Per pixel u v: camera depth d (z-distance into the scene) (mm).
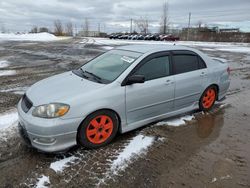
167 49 4523
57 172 3109
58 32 81750
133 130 4293
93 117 3555
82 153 3543
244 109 5547
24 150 3602
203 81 5016
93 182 2939
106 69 4191
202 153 3641
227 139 4102
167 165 3318
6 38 39750
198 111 5305
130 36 56406
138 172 3150
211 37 60656
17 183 2904
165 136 4137
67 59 13672
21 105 3711
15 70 10023
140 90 3969
